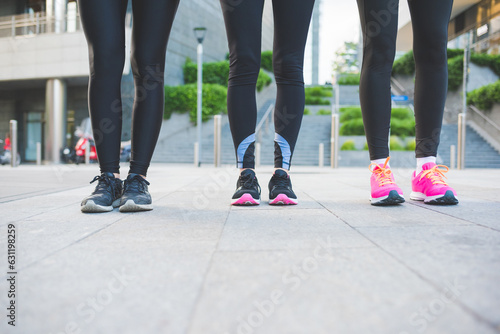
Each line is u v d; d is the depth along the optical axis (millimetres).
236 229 1153
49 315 539
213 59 17469
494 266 743
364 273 707
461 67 12508
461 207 1598
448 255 827
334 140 7148
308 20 1664
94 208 1467
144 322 515
